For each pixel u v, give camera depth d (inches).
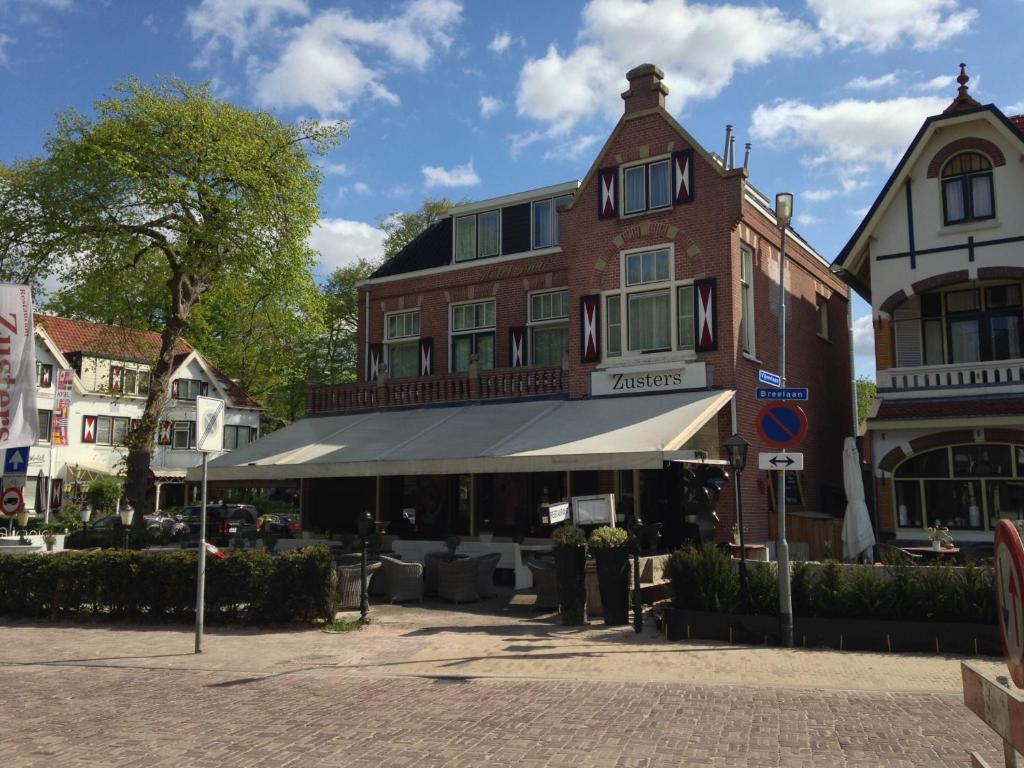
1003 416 695.7
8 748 256.2
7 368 582.2
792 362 850.8
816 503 874.1
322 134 976.9
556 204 892.0
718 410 682.2
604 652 402.0
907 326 804.6
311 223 983.6
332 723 281.4
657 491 725.3
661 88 780.6
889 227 791.1
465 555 634.8
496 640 438.0
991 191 751.7
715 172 734.5
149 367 1840.6
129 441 930.7
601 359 771.4
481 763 235.0
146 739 265.1
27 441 581.6
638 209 780.0
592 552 490.9
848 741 251.8
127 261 957.8
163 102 892.0
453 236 962.7
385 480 904.3
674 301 745.6
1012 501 709.9
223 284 1040.8
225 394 1943.9
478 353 921.5
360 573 550.0
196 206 915.4
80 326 1808.6
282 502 1680.6
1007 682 116.2
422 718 286.0
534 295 890.1
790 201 490.3
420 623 496.4
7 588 543.8
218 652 420.2
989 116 738.8
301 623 490.3
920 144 770.2
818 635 409.7
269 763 238.5
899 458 747.4
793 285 876.0
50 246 894.4
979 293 784.3
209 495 1606.8
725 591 436.5
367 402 911.0
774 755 238.8
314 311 1071.0
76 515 1364.4
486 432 727.1
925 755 237.0
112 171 855.1
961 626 389.4
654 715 285.1
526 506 805.9
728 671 356.2
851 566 436.8
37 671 383.2
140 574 514.9
